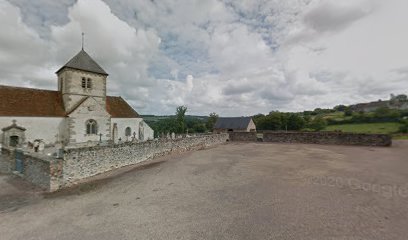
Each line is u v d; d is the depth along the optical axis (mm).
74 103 22641
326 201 6621
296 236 4684
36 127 19922
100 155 12148
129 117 28250
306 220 5402
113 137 26141
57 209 7055
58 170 9594
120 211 6527
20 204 7707
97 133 23594
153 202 7145
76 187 9664
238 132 30938
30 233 5438
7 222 6176
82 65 23406
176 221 5660
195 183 9094
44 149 18359
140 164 14477
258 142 28219
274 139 28281
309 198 6910
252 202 6730
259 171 10859
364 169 11016
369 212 5789
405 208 6027
